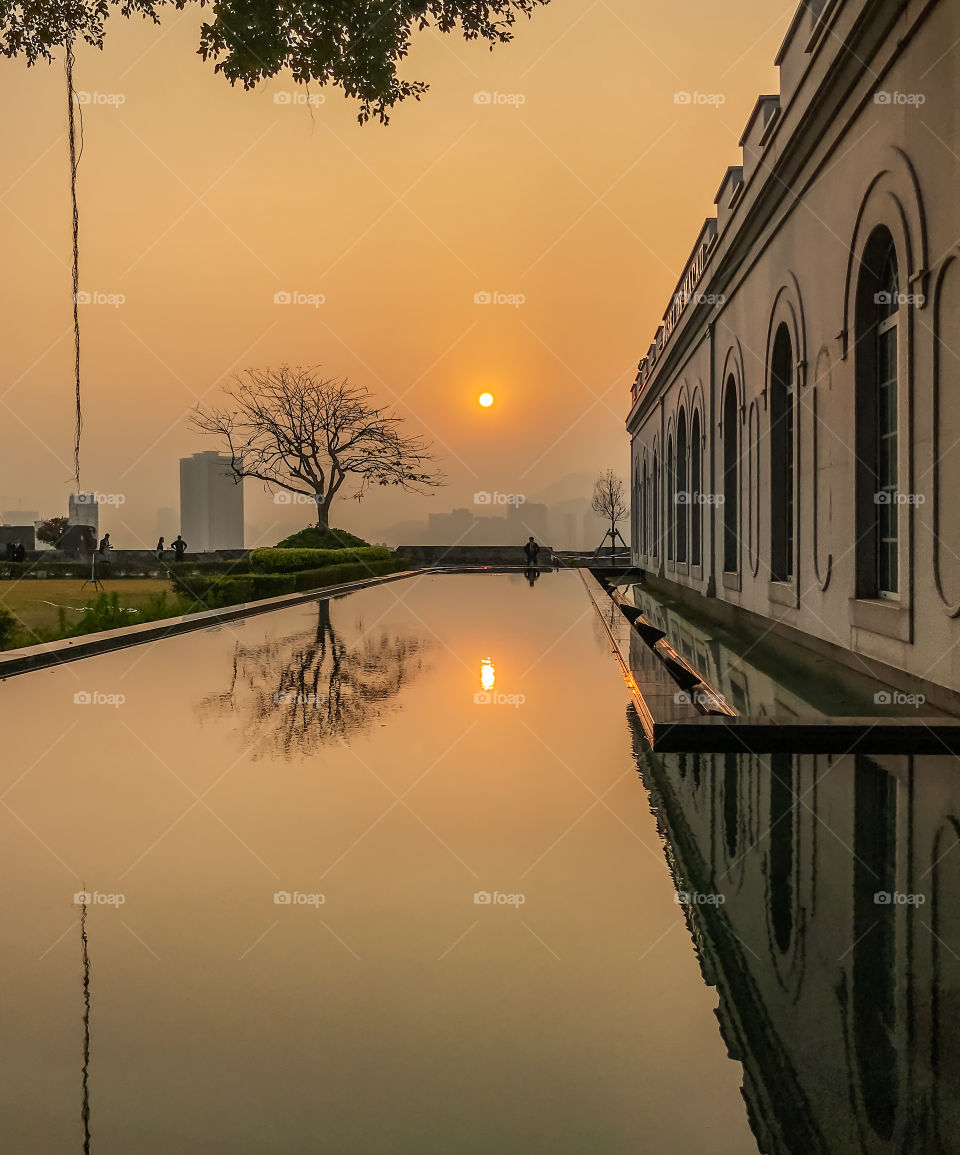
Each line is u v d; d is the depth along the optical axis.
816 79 8.70
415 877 3.73
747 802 4.65
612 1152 2.03
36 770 5.66
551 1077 2.32
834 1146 2.02
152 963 3.01
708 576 16.98
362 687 8.74
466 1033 2.54
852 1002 2.63
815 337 9.74
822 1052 2.38
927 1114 2.12
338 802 4.86
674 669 9.23
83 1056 2.46
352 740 6.41
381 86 8.84
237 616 17.17
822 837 4.07
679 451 21.95
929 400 6.76
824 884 3.53
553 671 9.73
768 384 11.92
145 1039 2.54
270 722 7.11
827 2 8.24
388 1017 2.63
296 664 10.45
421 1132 2.11
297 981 2.86
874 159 7.80
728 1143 2.04
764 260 12.09
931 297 6.69
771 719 6.06
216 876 3.79
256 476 42.06
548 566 46.34
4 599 19.83
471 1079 2.32
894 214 7.33
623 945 3.05
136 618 15.09
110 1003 2.74
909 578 7.18
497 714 7.32
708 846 4.02
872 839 4.03
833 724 5.77
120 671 9.95
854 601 8.53
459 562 47.72
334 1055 2.44
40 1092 2.30
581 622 15.71
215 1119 2.17
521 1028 2.55
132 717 7.35
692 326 18.09
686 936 3.11
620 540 50.19
